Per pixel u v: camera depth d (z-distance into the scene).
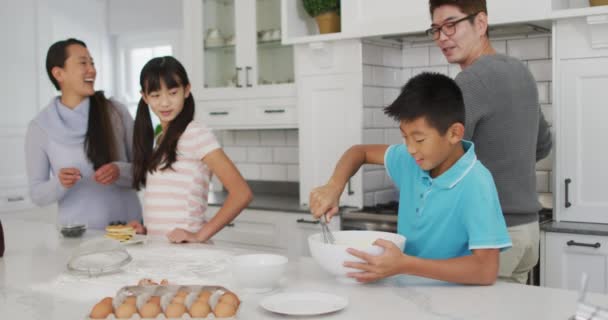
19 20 4.39
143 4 4.78
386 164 1.79
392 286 1.47
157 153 2.18
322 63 3.38
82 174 2.68
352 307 1.30
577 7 2.88
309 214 3.36
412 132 1.44
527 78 1.97
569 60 2.68
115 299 1.24
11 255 1.92
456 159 1.55
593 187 2.68
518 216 1.92
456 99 1.44
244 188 2.15
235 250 1.93
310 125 3.46
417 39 3.41
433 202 1.57
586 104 2.67
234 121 3.85
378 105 3.41
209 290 1.30
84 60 2.66
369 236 1.65
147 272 1.65
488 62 1.92
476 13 2.02
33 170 2.69
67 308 1.35
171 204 2.17
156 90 2.12
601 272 2.56
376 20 3.12
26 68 4.46
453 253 1.59
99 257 1.72
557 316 1.22
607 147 2.64
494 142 1.91
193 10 3.98
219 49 3.90
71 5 4.71
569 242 2.60
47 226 2.50
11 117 4.37
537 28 2.97
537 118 2.00
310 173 3.48
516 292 1.40
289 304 1.30
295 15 3.50
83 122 2.70
